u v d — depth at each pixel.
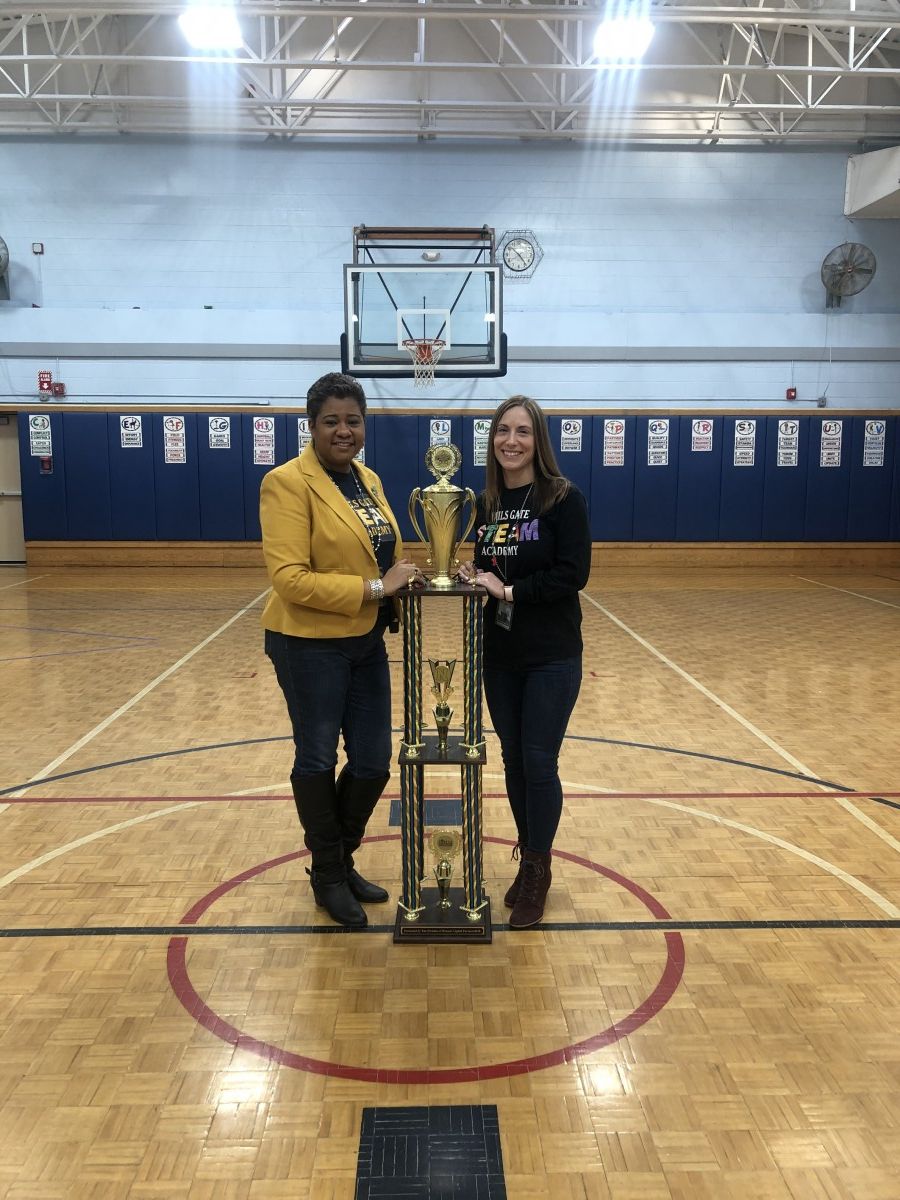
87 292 11.57
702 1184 1.64
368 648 2.60
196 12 8.54
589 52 11.19
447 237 11.50
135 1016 2.18
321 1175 1.66
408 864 2.56
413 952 2.49
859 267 11.49
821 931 2.60
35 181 11.39
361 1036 2.10
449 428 11.71
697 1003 2.23
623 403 11.93
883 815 3.48
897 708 5.06
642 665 6.18
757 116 11.56
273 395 11.76
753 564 12.08
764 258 11.78
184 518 11.77
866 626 7.70
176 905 2.76
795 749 4.31
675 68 9.29
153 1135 1.77
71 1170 1.67
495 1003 2.23
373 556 2.52
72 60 9.59
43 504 11.69
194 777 3.91
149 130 11.31
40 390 11.62
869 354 11.86
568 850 3.17
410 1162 1.69
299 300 11.66
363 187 11.55
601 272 11.77
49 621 7.96
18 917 2.68
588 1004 2.23
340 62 9.45
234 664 6.21
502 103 10.73
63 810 3.53
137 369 11.68
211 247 11.57
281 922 2.66
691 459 11.89
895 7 8.49
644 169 11.62
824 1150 1.73
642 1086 1.92
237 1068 1.98
